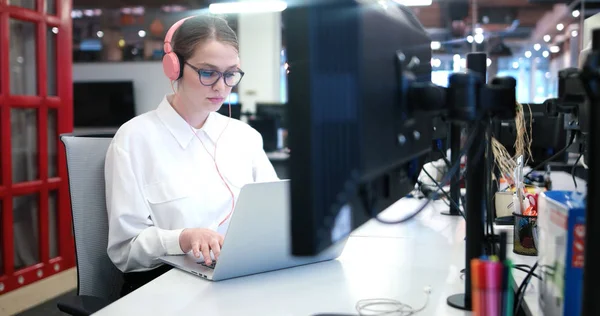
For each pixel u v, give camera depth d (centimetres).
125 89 767
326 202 59
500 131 175
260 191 102
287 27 58
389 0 79
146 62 771
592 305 56
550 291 77
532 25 752
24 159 315
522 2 702
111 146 151
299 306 92
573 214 68
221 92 157
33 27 318
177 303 94
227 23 160
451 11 699
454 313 87
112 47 773
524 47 763
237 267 107
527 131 196
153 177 155
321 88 58
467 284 87
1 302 290
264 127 565
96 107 773
